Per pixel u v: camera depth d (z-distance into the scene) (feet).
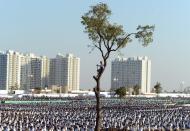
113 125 365.20
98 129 230.07
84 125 355.97
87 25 216.13
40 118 448.65
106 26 215.51
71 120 427.33
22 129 322.96
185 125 401.70
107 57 219.00
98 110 229.45
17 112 547.49
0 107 638.94
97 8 214.69
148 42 216.33
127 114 537.65
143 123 394.11
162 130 357.82
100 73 221.66
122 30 216.13
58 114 526.57
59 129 326.44
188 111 637.30
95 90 225.76
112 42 217.77
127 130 333.83
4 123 369.50
